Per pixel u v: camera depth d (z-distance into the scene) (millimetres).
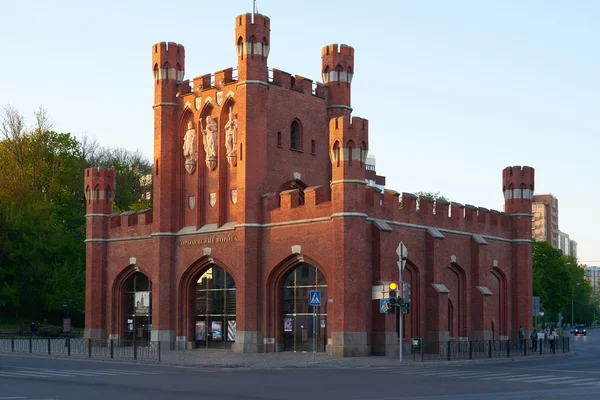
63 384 28641
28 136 90500
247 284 51156
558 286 114562
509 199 64062
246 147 51875
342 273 46594
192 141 56375
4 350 53219
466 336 57562
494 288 61688
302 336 50250
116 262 60625
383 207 50531
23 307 88312
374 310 48469
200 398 23766
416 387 28188
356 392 26078
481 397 24484
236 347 51188
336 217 47156
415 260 52875
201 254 54844
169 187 56875
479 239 58594
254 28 52656
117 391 25953
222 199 54375
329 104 58219
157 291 56344
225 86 54531
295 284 50844
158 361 43219
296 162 55188
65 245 86375
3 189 85438
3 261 83562
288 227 50312
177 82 57656
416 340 43781
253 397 24234
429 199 54969
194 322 55938
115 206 97375
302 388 27578
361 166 47656
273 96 53781
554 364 44156
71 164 94562
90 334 60312
